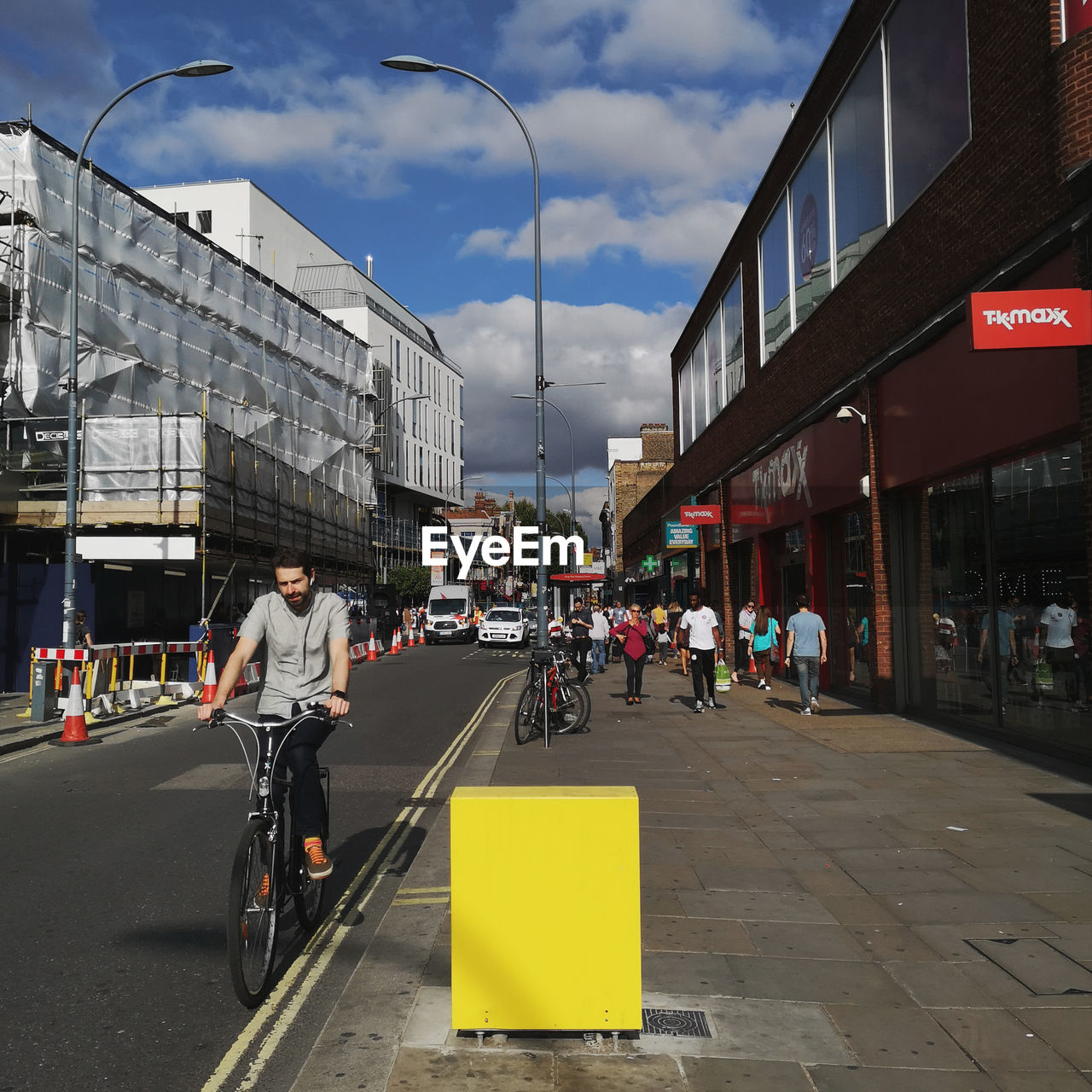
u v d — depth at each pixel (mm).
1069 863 6055
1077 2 8680
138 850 7008
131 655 16953
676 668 27281
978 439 10773
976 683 11578
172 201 55531
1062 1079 3414
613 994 3643
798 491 18266
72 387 17453
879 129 13867
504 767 10258
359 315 61688
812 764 9859
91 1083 3533
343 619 4953
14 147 24641
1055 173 8922
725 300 25375
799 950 4672
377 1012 4059
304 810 4750
